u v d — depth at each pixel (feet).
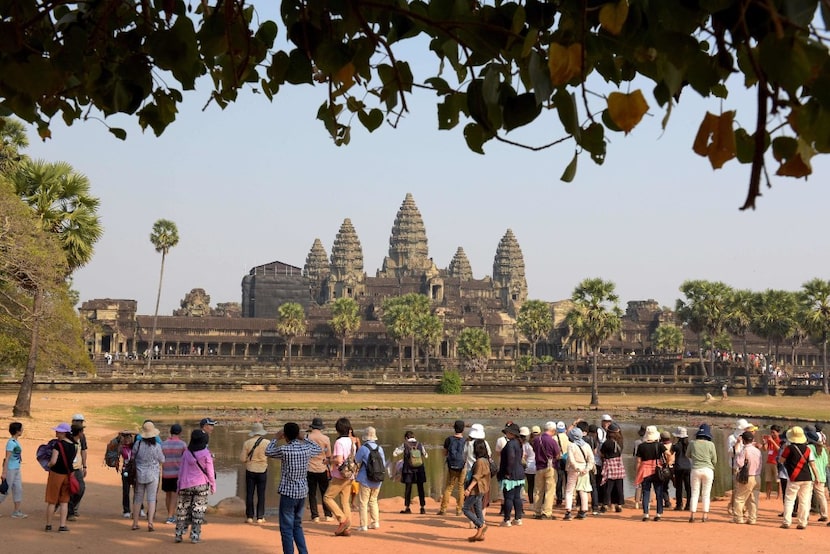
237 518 76.54
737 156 12.36
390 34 17.37
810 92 11.18
